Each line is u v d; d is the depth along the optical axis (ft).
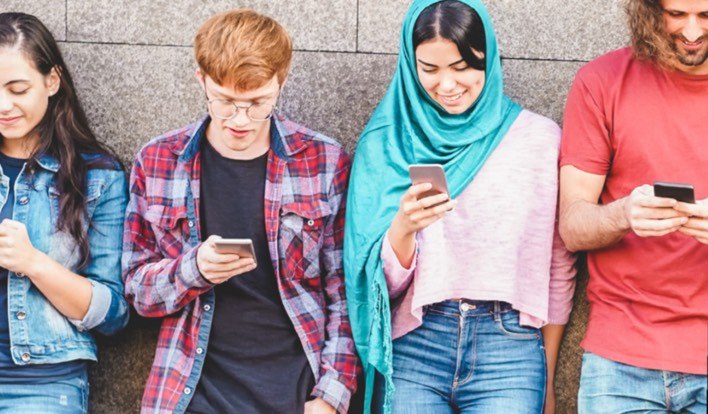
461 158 10.53
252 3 11.95
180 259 10.29
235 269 9.89
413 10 10.40
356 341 10.68
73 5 12.03
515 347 10.28
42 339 10.67
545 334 11.17
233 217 10.63
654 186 8.91
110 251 11.10
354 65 11.94
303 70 11.99
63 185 10.89
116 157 11.46
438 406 10.31
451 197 10.46
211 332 10.55
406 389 10.37
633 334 9.92
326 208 10.77
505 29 11.87
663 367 9.71
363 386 11.42
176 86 12.02
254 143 10.68
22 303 10.62
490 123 10.58
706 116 9.97
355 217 10.65
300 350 10.61
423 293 10.22
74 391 10.88
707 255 9.80
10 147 11.02
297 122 12.04
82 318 10.75
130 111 12.09
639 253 10.03
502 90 10.89
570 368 11.76
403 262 10.15
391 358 10.11
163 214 10.66
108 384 12.16
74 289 10.60
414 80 10.65
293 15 11.94
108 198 11.15
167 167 10.72
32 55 10.66
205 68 9.90
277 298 10.69
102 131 12.14
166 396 10.38
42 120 11.05
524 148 10.58
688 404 9.73
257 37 9.89
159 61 12.00
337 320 10.77
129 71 12.05
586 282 11.62
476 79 10.25
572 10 11.78
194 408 10.37
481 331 10.27
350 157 11.99
